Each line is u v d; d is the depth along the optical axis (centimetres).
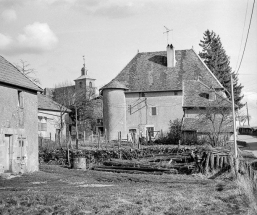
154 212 1474
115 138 5709
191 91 5738
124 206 1547
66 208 1490
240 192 1877
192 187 2150
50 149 3928
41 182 2303
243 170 2509
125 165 3356
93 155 3772
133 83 5981
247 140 5884
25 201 1599
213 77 5962
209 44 8462
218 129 5053
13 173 2595
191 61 6178
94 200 1648
